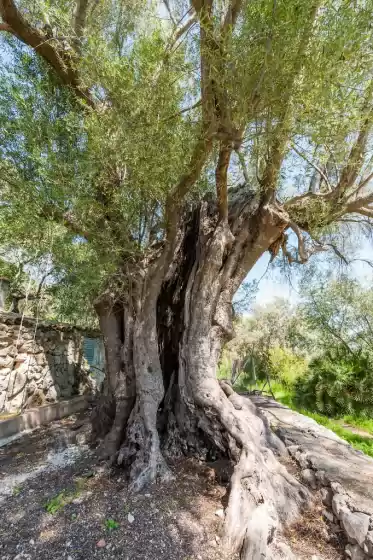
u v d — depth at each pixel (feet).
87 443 14.74
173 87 10.01
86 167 10.46
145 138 9.45
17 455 14.20
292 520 9.06
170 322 15.81
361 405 29.60
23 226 10.57
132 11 13.62
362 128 9.36
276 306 45.39
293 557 7.61
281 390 36.04
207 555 7.82
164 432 13.97
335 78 7.16
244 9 8.04
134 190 11.79
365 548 7.30
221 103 8.36
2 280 21.91
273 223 14.61
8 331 19.76
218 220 14.66
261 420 12.73
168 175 10.50
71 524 8.81
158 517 9.06
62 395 24.79
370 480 9.90
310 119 7.83
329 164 14.55
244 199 16.11
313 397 31.96
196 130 9.80
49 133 10.77
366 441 20.80
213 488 10.67
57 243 11.48
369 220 17.20
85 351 30.55
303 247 14.52
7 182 10.92
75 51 11.53
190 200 16.96
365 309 39.58
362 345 39.52
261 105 8.43
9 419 17.42
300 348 44.16
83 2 12.49
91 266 11.36
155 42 9.59
